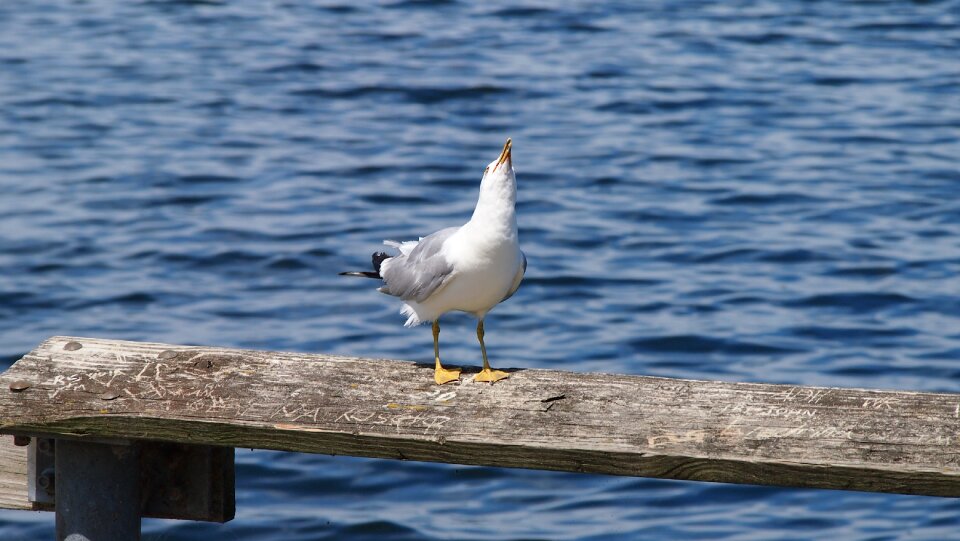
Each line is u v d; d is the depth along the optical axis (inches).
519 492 469.4
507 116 890.7
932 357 560.1
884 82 966.4
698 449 219.0
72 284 638.5
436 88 944.9
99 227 708.7
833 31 1099.3
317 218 721.0
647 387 236.5
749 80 971.3
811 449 217.5
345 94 935.7
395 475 478.6
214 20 1125.7
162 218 721.6
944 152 823.1
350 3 1175.6
